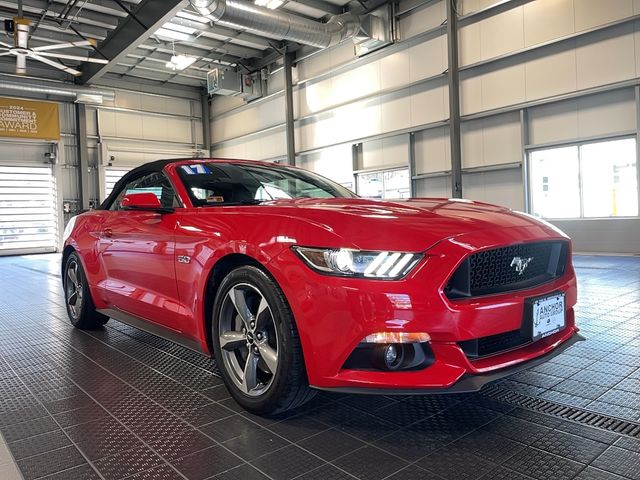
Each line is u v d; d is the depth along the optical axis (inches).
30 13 412.5
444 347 60.9
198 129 663.1
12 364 102.1
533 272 73.6
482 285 66.0
